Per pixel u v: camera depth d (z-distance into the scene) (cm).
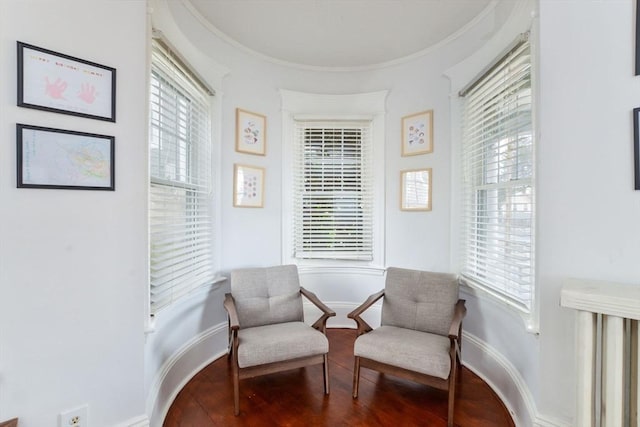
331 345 271
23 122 117
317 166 306
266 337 195
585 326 114
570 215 138
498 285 203
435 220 263
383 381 214
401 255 287
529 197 173
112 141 138
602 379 113
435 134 264
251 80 276
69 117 127
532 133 159
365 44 265
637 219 126
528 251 167
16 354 118
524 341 168
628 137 127
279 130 296
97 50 134
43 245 123
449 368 172
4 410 116
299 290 246
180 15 208
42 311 123
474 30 232
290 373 224
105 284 138
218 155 249
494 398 193
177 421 171
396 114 290
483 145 223
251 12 224
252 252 277
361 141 306
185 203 213
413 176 278
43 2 121
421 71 273
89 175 133
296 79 301
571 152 138
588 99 134
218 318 249
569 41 138
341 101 304
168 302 182
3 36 113
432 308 214
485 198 225
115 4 140
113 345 141
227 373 221
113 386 141
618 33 128
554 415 143
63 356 128
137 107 147
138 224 148
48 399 124
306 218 307
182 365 204
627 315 106
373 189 303
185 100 215
